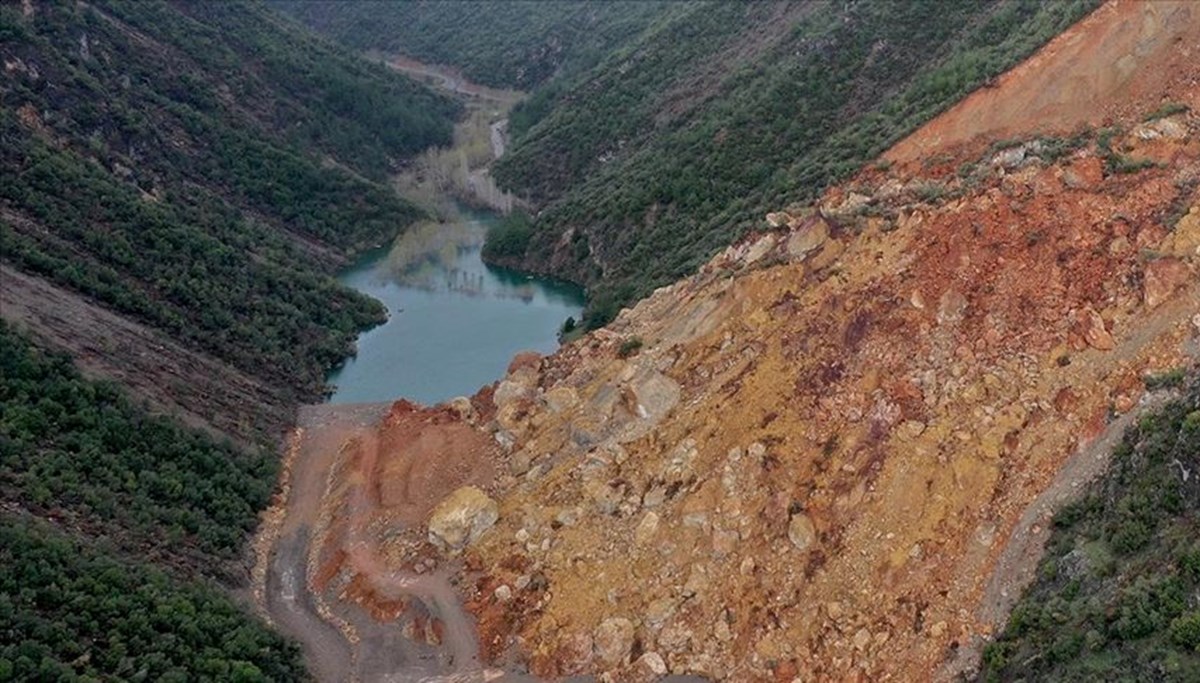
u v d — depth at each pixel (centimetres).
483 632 4056
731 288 5069
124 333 6412
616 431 4712
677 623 3816
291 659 3956
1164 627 2712
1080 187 4444
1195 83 4850
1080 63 5369
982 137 5459
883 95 8719
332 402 7294
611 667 3791
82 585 3688
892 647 3441
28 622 3356
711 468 4241
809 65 9538
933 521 3653
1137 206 4219
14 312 5738
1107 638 2816
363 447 5788
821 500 3878
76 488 4438
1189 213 4034
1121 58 5209
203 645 3728
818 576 3706
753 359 4584
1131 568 2991
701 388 4669
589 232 10088
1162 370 3688
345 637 4225
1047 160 4697
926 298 4297
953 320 4188
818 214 5012
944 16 9088
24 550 3691
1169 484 3119
